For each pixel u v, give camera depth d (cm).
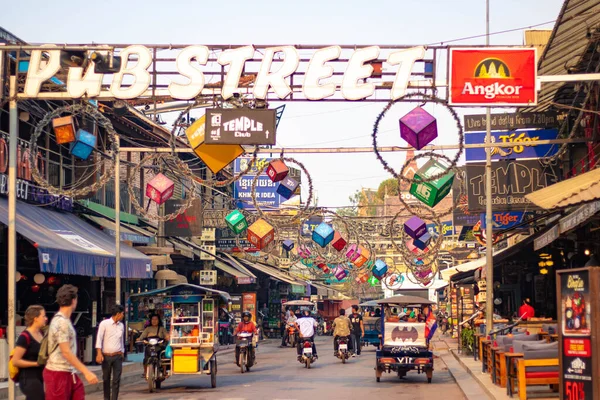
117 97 1747
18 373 1030
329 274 4522
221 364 3019
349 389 1922
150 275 2764
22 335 1027
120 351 1650
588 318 1057
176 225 3256
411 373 2444
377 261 4369
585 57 2017
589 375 1053
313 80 1731
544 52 2303
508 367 1507
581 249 2417
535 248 2184
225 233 4225
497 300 3200
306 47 1734
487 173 2531
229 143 1716
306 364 2700
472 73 1700
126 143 3195
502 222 2767
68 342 995
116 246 2441
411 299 2161
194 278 3962
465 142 2644
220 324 4244
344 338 2975
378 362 2116
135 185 3409
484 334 2561
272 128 1717
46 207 2547
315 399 1702
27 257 2311
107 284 2817
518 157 2616
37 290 2384
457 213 3297
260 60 1739
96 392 1939
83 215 2809
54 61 1748
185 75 1741
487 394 1628
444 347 3881
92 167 2783
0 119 2292
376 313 4259
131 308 3241
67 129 1812
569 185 1619
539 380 1441
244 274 4141
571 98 2412
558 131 2577
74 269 2136
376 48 1723
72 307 1020
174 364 1969
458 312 3631
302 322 2794
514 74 1694
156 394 1864
